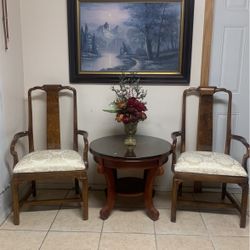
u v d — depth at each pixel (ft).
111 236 7.11
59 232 7.25
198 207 8.54
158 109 9.07
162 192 9.46
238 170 7.29
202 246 6.79
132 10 8.54
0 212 7.60
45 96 9.08
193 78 8.89
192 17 8.44
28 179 7.27
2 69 7.63
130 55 8.80
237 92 8.98
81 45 8.77
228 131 8.62
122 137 8.80
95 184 9.56
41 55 8.87
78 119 9.22
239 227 7.57
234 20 8.55
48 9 8.61
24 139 9.20
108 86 8.98
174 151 7.94
